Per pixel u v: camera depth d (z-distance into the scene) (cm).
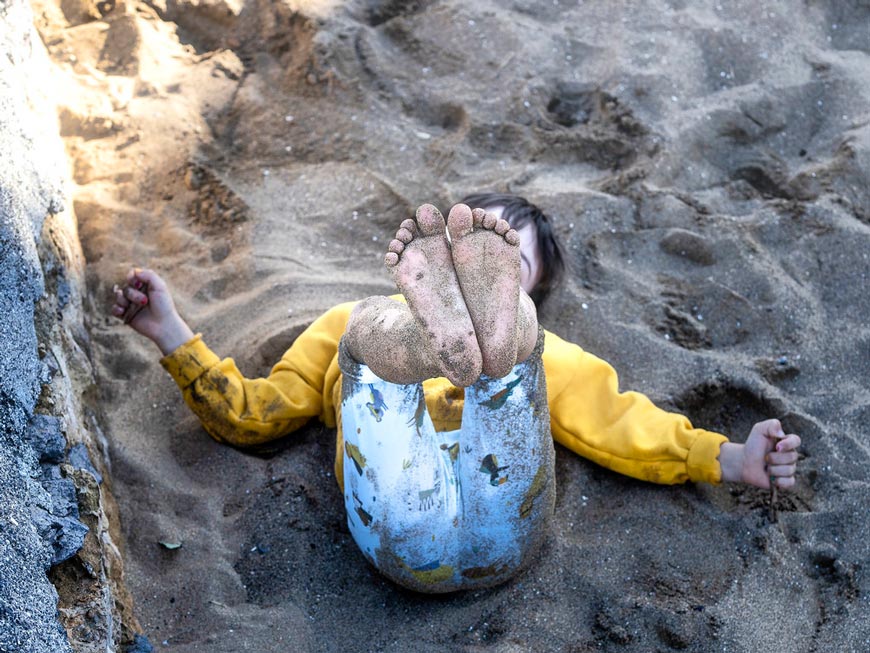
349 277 319
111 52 389
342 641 218
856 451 260
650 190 341
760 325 300
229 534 241
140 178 350
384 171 360
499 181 351
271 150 370
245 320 302
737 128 366
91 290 312
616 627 219
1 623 141
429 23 407
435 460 204
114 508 237
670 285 315
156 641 214
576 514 248
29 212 243
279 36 400
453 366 177
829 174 345
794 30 401
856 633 217
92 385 261
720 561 236
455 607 224
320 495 252
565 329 299
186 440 266
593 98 382
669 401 276
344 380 204
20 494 169
